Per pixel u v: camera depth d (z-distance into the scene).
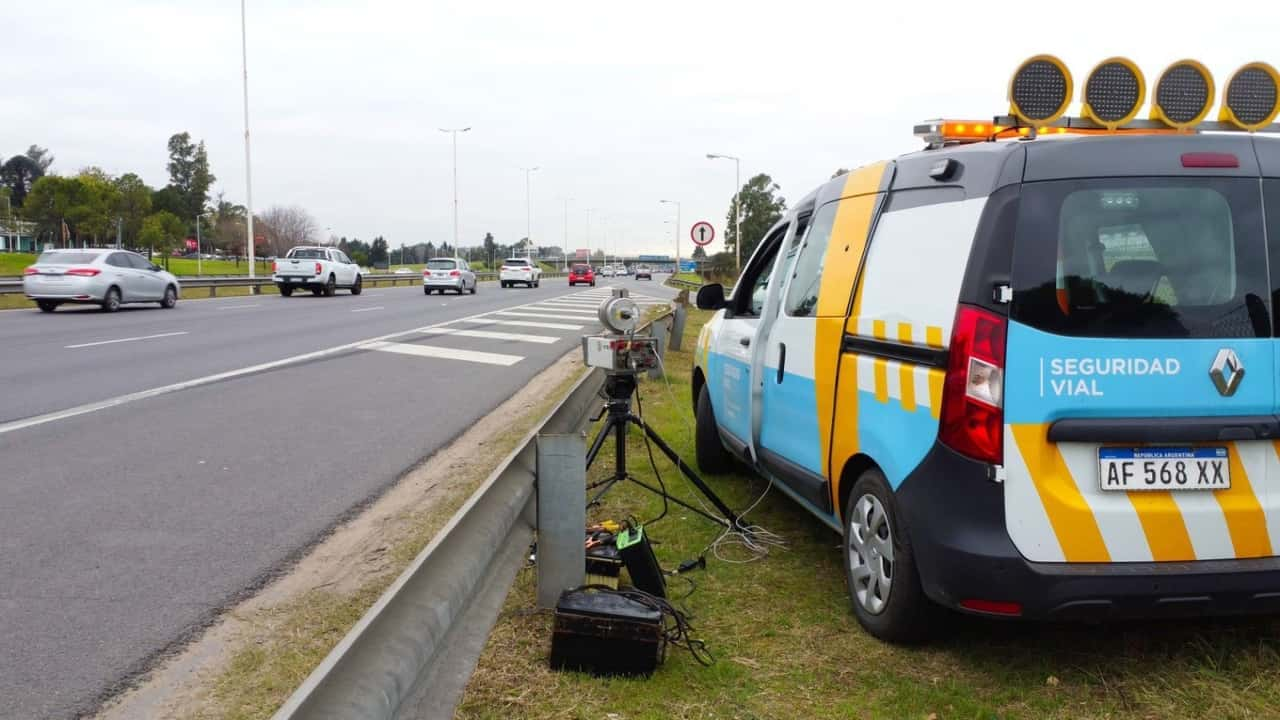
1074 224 3.30
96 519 5.31
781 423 4.99
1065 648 3.78
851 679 3.54
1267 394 3.32
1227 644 3.78
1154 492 3.29
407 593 3.14
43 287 22.11
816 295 4.66
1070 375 3.23
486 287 55.84
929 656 3.72
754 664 3.67
